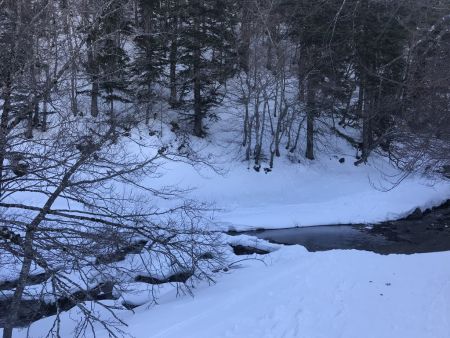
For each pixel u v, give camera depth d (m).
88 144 8.49
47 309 10.75
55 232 8.74
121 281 9.43
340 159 31.84
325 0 28.19
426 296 8.66
